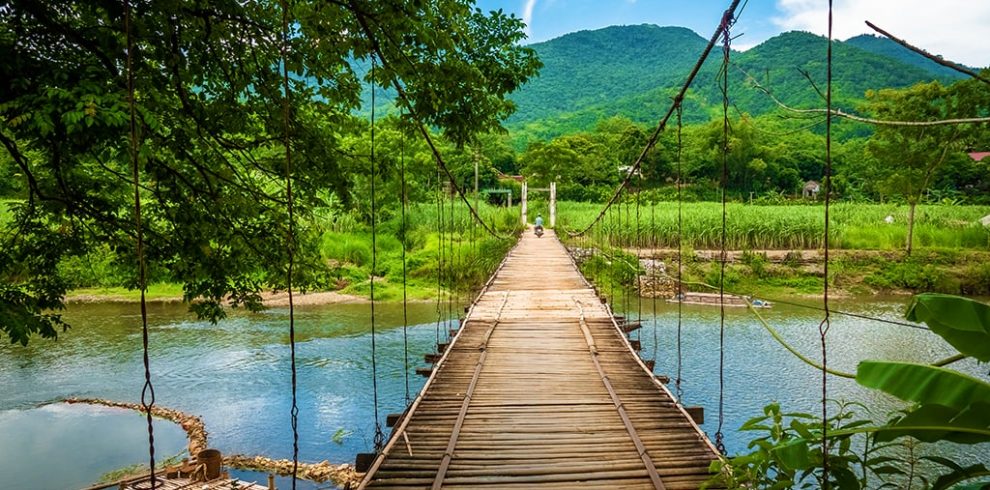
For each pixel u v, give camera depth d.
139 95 4.51
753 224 24.36
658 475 3.74
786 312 17.47
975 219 24.12
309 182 6.01
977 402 1.80
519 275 14.44
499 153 48.34
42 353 14.16
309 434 9.66
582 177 44.34
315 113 6.12
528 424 4.69
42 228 5.34
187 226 5.40
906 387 1.90
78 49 4.30
